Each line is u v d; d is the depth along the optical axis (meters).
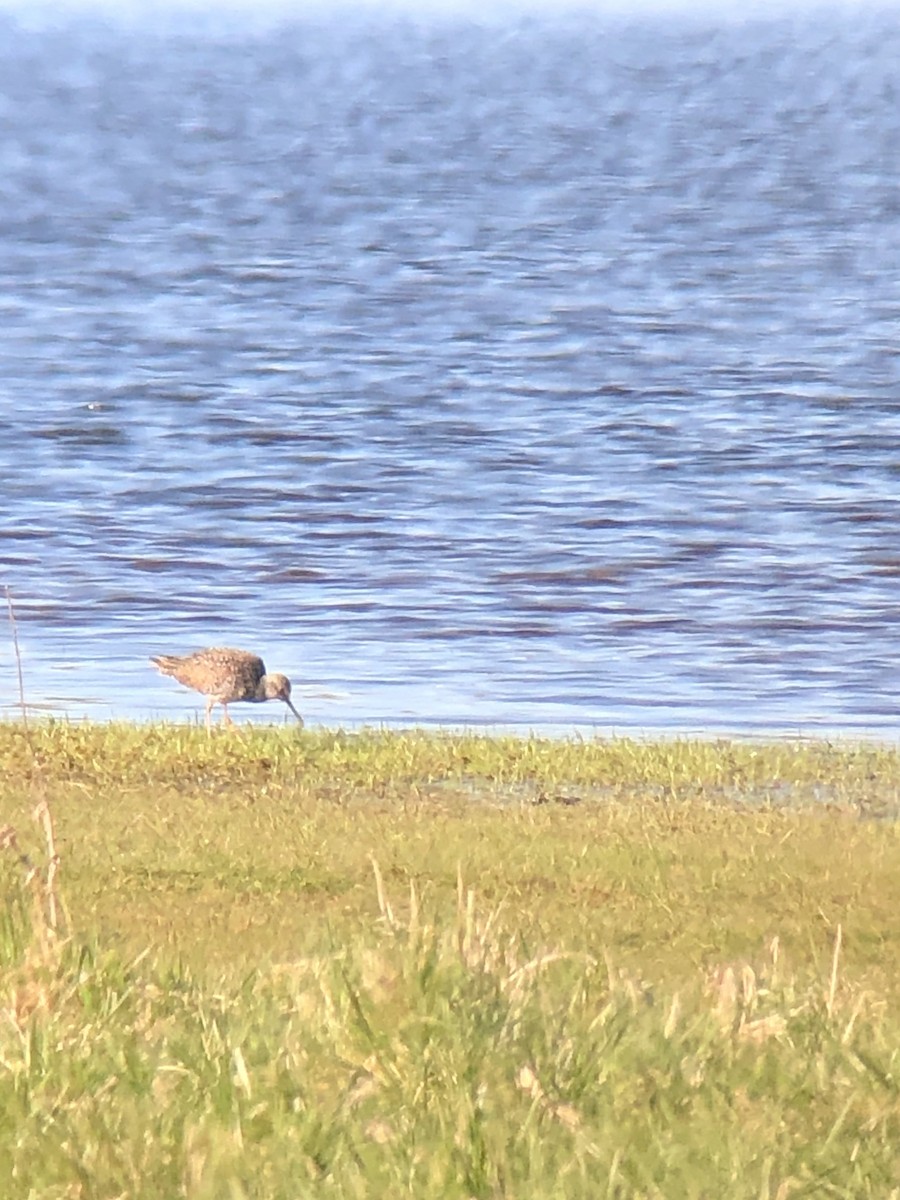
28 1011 29.59
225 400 143.38
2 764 59.53
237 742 62.41
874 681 78.56
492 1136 26.06
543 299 195.88
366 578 95.25
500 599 91.44
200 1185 24.88
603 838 52.38
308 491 114.62
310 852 50.00
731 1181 25.20
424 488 115.75
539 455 125.06
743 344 168.62
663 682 78.00
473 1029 28.72
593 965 34.47
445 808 56.12
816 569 97.19
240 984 32.16
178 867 48.31
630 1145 26.09
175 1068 27.81
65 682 75.56
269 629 85.75
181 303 193.75
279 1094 27.16
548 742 64.25
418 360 160.62
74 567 96.44
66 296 197.62
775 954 36.34
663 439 129.75
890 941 43.84
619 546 101.94
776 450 126.19
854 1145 26.23
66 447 126.69
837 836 53.16
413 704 73.75
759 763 62.03
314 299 196.50
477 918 42.00
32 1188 25.03
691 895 47.38
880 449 126.50
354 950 31.59
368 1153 25.83
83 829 51.69
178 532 104.25
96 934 34.31
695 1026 29.97
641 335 173.38
